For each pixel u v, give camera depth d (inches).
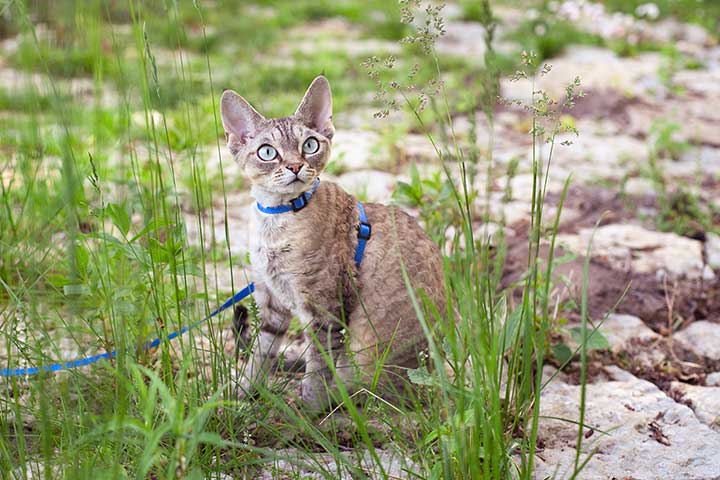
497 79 57.0
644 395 57.0
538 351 50.3
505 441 50.8
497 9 152.4
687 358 61.7
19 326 56.7
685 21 145.3
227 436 51.2
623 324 63.8
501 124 92.6
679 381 59.4
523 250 69.4
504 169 81.3
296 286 55.5
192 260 60.1
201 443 50.6
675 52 124.6
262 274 56.1
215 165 79.2
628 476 51.1
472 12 144.6
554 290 65.5
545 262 68.0
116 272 57.4
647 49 128.4
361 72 106.7
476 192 61.6
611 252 70.2
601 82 104.7
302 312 56.1
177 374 53.4
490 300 50.7
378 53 118.3
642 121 95.3
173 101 85.9
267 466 50.4
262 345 57.6
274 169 54.1
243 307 56.3
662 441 53.5
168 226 52.9
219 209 73.8
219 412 52.1
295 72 105.2
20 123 69.0
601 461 52.0
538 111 50.6
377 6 149.2
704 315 65.4
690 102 103.7
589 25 136.6
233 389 54.2
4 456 48.9
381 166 80.7
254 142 54.8
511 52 117.9
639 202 78.0
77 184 56.9
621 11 146.7
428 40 51.0
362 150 83.6
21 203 64.5
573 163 84.0
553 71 108.5
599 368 60.0
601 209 76.6
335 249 55.1
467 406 50.1
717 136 92.1
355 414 46.5
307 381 55.2
